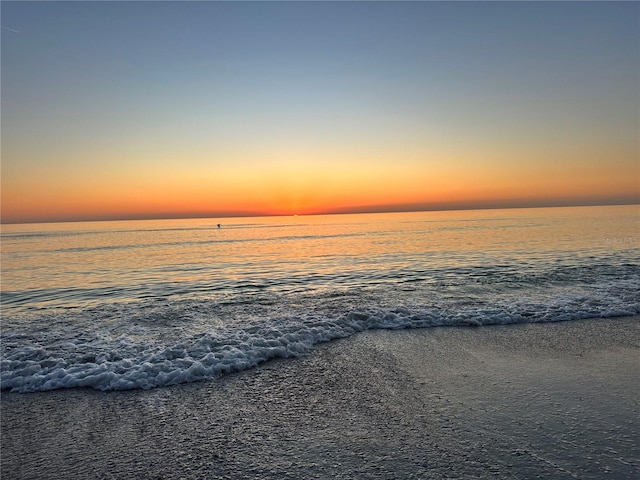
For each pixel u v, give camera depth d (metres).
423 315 9.45
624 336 7.91
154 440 4.45
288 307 11.25
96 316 10.80
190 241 51.47
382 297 12.28
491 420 4.67
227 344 7.57
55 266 26.61
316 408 5.13
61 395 5.71
